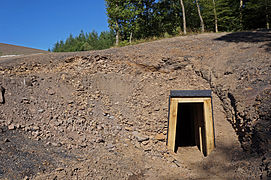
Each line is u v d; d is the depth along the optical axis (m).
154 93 8.88
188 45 11.96
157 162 5.91
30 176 4.25
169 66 10.11
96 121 7.16
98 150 5.85
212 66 9.48
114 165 5.31
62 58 10.23
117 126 7.18
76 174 4.67
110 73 9.89
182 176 5.25
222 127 6.71
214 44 11.78
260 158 4.50
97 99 8.34
